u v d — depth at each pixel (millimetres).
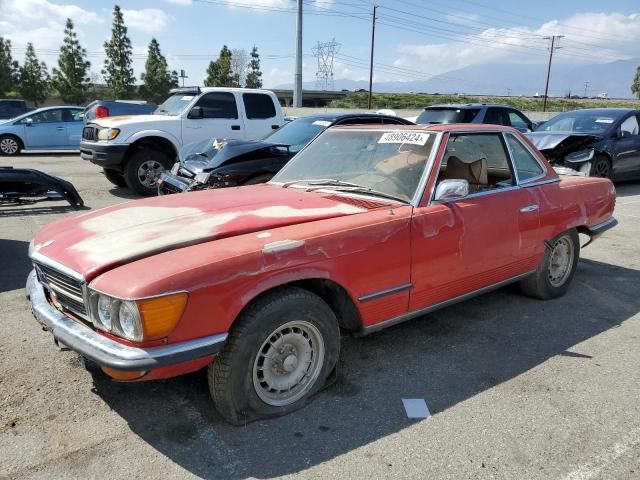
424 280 3670
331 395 3328
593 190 5191
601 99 99375
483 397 3320
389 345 4051
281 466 2660
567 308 4836
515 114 12891
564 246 5027
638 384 3496
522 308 4816
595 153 10688
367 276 3318
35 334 4105
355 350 3967
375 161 4129
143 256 2807
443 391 3393
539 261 4711
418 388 3426
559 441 2881
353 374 3600
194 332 2645
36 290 3309
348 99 71188
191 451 2770
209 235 2990
